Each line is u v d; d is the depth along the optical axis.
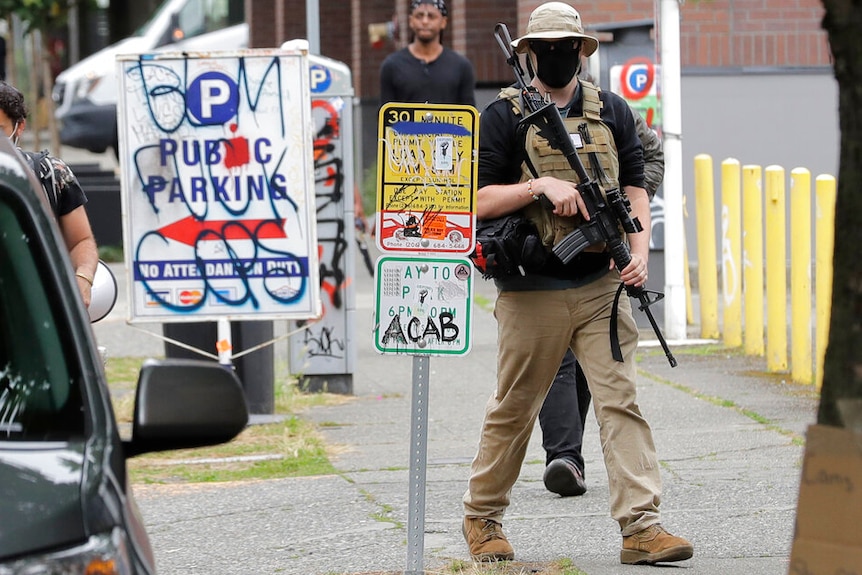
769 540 16.34
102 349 15.77
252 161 22.81
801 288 26.14
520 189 14.59
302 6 65.50
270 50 22.75
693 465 20.34
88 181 51.25
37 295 8.32
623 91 30.70
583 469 18.70
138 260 22.78
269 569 15.80
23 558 6.88
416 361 14.51
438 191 14.31
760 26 39.03
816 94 39.16
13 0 61.12
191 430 8.45
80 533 7.10
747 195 28.83
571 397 18.56
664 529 16.19
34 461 7.45
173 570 15.86
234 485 20.17
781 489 18.80
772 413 23.73
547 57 14.76
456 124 14.27
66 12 62.25
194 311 22.92
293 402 25.86
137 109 22.67
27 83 97.50
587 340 14.93
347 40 65.38
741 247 30.02
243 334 24.39
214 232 22.86
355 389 27.69
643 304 14.83
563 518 17.64
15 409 7.98
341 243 26.80
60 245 8.55
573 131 14.81
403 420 24.64
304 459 21.66
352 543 16.77
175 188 22.78
